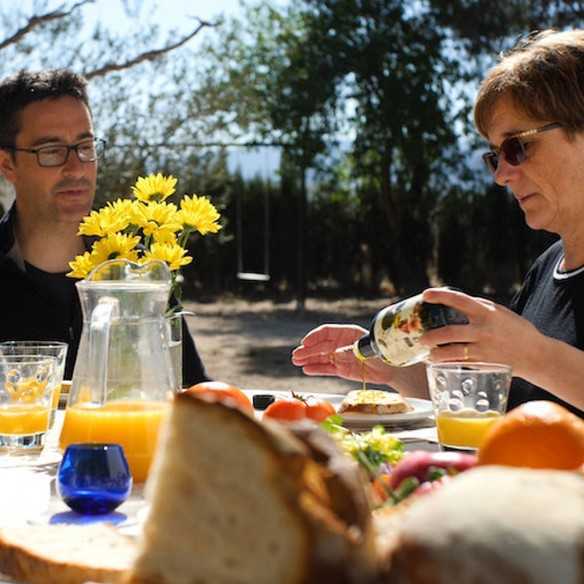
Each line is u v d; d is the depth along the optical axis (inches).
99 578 44.7
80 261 94.0
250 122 585.6
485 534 28.2
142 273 83.8
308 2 626.8
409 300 81.7
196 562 32.4
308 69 611.2
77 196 140.1
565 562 27.7
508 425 47.7
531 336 79.6
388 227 660.1
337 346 103.8
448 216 644.7
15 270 137.9
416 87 612.7
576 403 81.5
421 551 28.6
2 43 392.2
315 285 682.2
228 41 552.7
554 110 101.6
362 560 30.6
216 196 631.8
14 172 140.3
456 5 611.5
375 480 47.4
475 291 643.5
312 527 30.6
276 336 505.7
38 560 46.2
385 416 93.1
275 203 666.2
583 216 105.5
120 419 73.8
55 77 140.6
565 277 107.8
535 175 104.4
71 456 61.6
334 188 665.6
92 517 60.8
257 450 31.7
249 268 674.2
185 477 32.8
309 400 86.9
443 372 74.7
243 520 31.4
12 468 77.2
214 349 456.8
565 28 603.5
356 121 628.7
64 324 138.2
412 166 639.8
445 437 74.6
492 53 623.5
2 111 139.8
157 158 536.1
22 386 82.7
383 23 621.9
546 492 29.4
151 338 76.4
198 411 32.6
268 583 30.7
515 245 633.0
